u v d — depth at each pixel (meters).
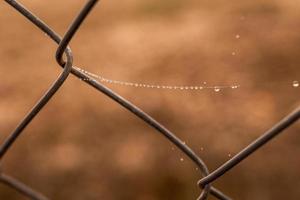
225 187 10.14
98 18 21.62
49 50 19.09
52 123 13.45
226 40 15.82
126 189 10.84
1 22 22.28
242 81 12.82
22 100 15.26
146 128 12.63
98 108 13.94
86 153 12.02
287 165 10.35
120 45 18.48
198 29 17.98
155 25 19.89
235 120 11.86
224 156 10.92
